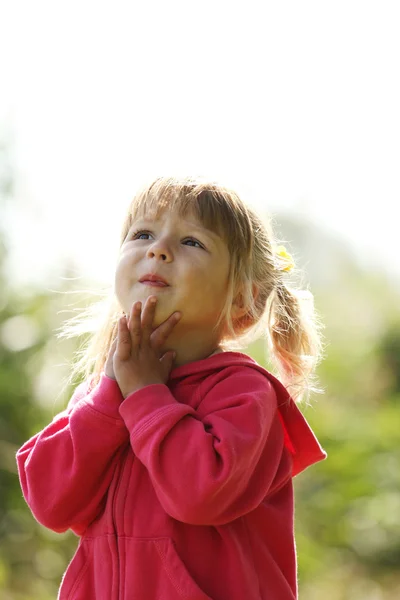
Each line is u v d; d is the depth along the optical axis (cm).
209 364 253
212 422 234
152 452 228
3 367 635
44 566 604
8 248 666
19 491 617
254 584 240
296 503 847
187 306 249
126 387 241
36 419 629
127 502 242
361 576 794
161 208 256
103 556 241
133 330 245
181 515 227
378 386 1191
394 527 838
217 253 254
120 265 255
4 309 652
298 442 267
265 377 258
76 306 635
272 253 284
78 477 241
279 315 290
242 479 232
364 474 898
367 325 1292
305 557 746
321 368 1141
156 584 234
